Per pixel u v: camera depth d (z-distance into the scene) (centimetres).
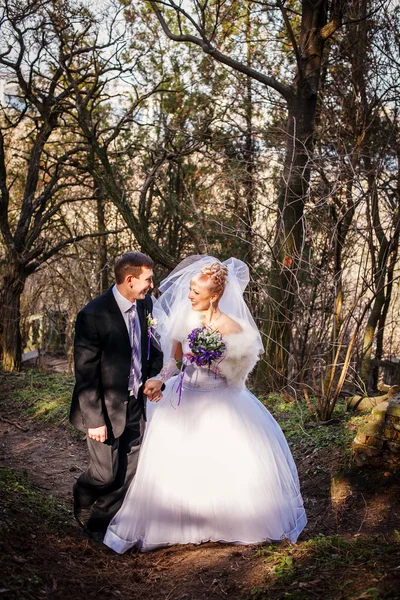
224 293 446
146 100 1320
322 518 484
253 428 430
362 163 982
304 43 918
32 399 939
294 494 440
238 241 1093
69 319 1248
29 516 416
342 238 782
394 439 501
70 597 311
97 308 412
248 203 1137
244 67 927
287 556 342
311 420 683
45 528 407
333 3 902
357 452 521
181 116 1255
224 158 1238
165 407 434
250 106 1241
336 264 723
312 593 288
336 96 1083
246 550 383
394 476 495
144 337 431
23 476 579
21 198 1484
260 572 336
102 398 416
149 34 1198
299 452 600
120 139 1358
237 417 427
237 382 434
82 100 1204
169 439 418
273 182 1142
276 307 848
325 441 603
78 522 434
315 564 322
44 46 1150
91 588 332
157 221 1398
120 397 414
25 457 703
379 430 510
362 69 998
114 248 1412
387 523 453
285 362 877
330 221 777
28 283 1477
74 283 1271
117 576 361
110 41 1176
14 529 371
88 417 405
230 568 354
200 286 428
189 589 337
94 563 374
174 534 405
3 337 1247
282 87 916
